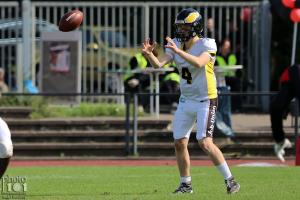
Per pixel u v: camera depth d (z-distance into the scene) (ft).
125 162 154.30
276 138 144.15
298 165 140.15
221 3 203.31
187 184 93.40
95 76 205.77
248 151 161.17
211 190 97.81
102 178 118.73
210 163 151.12
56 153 163.94
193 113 91.91
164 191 98.63
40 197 91.40
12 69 209.46
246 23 207.62
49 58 192.24
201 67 89.25
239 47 206.69
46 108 181.47
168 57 92.38
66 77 191.31
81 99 201.67
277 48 214.90
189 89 91.61
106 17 205.36
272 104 142.51
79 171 132.98
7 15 213.05
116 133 165.58
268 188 100.17
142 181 113.39
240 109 190.08
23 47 203.00
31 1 204.13
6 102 179.63
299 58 209.46
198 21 90.63
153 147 162.61
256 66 206.08
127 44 206.39
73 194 95.61
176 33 91.25
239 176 119.85
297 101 154.71
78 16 94.12
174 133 93.15
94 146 163.32
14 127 168.66
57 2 203.92
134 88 188.85
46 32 192.85
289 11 186.80
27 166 146.20
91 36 205.98
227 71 180.55
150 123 166.81
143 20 204.74
